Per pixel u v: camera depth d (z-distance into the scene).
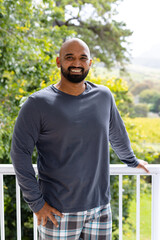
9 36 4.06
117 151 1.91
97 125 1.58
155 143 10.45
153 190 1.98
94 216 1.64
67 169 1.54
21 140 1.53
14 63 4.04
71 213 1.58
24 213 4.80
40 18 4.97
